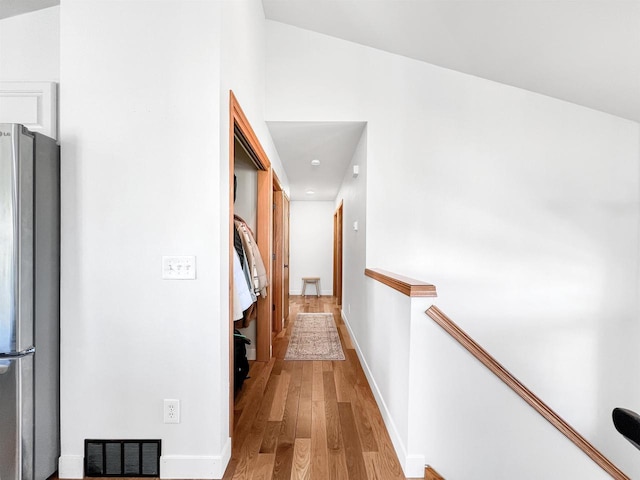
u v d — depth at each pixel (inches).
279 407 86.9
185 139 58.5
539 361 106.3
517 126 106.8
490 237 107.7
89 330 58.5
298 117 110.8
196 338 58.5
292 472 60.8
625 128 103.7
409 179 109.7
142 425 58.5
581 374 105.2
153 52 58.6
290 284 296.2
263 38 107.2
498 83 107.0
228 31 64.6
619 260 104.5
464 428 58.1
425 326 58.5
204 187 58.6
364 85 110.8
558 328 106.0
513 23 79.7
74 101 58.6
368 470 61.4
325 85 111.0
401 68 110.3
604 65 82.4
